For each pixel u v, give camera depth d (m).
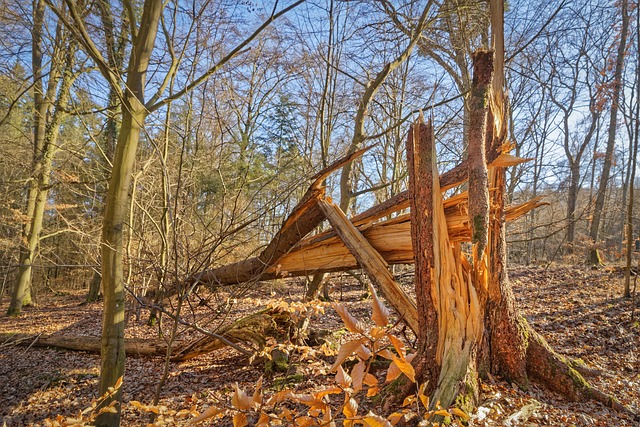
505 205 4.79
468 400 3.87
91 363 7.49
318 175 5.04
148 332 8.62
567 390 4.45
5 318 12.27
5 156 12.18
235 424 1.40
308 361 5.95
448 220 4.86
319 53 9.77
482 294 4.63
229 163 9.87
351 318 1.31
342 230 5.34
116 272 4.20
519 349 4.60
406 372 1.29
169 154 9.90
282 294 9.56
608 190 20.97
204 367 6.86
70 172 11.21
